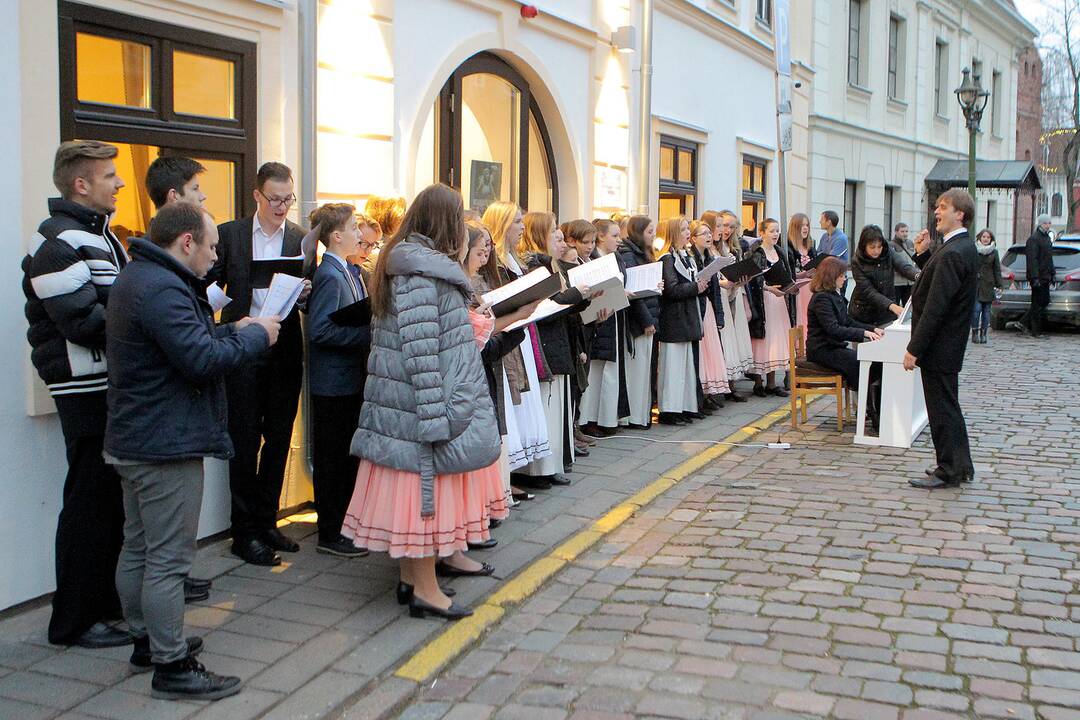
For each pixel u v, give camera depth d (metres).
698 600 4.49
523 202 8.78
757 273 8.01
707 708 3.47
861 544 5.23
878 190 20.52
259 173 4.80
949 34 24.66
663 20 11.09
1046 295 15.68
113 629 3.95
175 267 3.38
